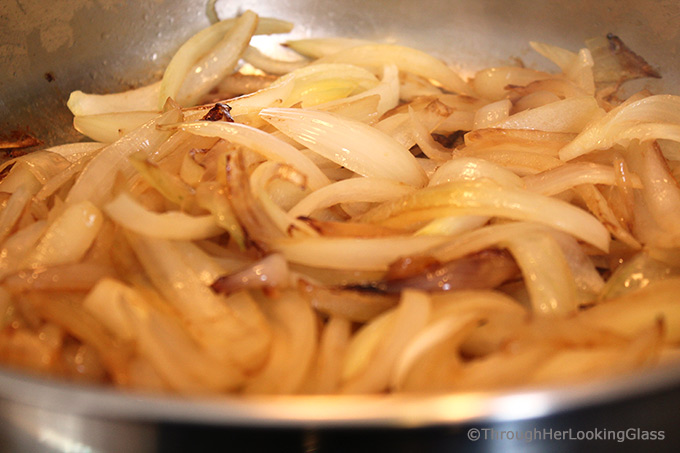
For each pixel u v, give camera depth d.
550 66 0.47
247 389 0.32
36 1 0.42
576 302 0.33
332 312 0.33
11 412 0.30
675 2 0.43
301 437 0.29
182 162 0.37
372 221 0.36
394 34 0.48
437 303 0.32
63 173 0.38
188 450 0.30
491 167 0.37
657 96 0.38
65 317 0.32
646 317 0.32
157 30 0.46
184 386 0.31
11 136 0.42
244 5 0.48
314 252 0.34
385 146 0.38
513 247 0.34
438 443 0.30
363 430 0.28
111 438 0.30
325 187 0.37
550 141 0.39
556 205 0.35
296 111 0.39
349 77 0.44
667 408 0.30
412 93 0.45
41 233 0.35
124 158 0.37
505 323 0.32
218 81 0.45
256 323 0.33
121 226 0.34
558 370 0.31
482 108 0.42
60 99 0.44
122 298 0.32
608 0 0.45
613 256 0.36
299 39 0.48
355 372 0.32
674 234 0.35
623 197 0.36
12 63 0.43
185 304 0.33
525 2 0.46
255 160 0.37
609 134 0.38
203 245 0.35
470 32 0.48
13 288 0.32
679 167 0.38
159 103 0.43
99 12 0.45
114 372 0.31
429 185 0.37
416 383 0.31
